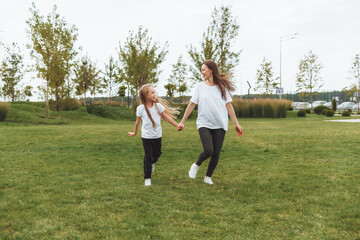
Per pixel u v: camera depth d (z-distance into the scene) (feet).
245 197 12.25
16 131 42.47
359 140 29.40
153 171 17.25
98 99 166.81
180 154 23.27
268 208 10.83
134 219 9.80
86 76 118.52
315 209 10.69
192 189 13.48
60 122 76.18
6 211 10.55
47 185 14.08
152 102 14.87
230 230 8.93
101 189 13.42
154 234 8.61
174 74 147.13
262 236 8.47
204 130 14.08
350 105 160.25
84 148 26.32
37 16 77.82
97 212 10.43
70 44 82.43
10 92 113.60
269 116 95.86
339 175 15.88
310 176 15.79
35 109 90.63
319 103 165.27
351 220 9.59
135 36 94.58
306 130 42.83
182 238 8.37
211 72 14.17
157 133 14.66
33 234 8.63
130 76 96.37
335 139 30.89
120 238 8.38
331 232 8.73
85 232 8.79
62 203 11.44
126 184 14.30
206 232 8.82
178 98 147.95
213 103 13.99
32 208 10.85
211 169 14.61
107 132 41.75
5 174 16.34
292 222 9.54
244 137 34.45
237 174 16.56
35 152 24.04
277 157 21.63
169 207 10.96
